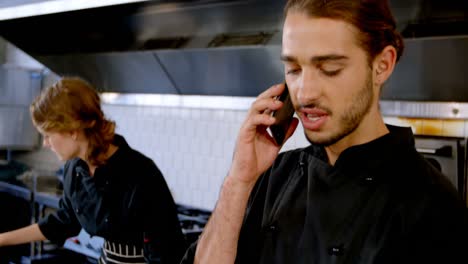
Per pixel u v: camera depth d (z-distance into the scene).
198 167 3.49
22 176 4.14
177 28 2.87
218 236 1.13
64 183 2.24
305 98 0.88
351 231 0.96
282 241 1.08
